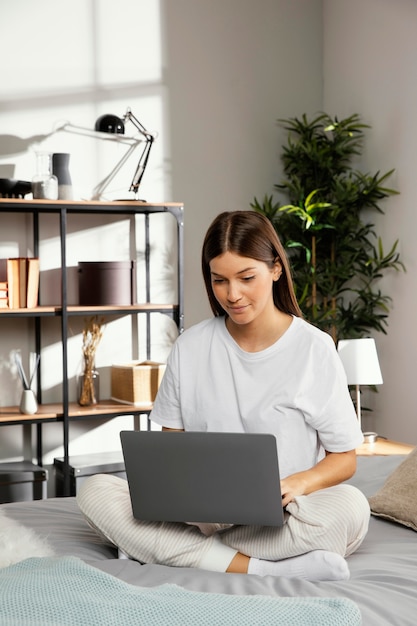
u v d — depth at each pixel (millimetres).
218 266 1946
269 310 2025
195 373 2100
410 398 3926
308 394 1998
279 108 4336
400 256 3973
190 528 1897
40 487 3539
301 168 4242
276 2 4312
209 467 1738
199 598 1412
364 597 1582
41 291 3805
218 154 4188
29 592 1410
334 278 4180
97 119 3809
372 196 4051
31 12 3740
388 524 2197
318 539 1772
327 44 4410
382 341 4098
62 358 3842
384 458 2789
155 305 3744
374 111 4105
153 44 4008
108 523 1899
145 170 4012
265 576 1766
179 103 4082
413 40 3840
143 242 4016
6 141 3715
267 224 1987
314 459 2043
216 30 4160
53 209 3551
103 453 3867
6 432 3764
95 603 1365
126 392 3760
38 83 3764
